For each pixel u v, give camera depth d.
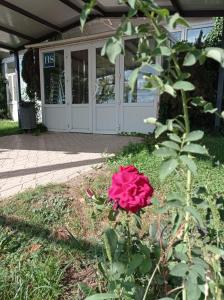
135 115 7.43
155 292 1.27
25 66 9.43
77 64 8.15
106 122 7.91
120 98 7.55
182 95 1.02
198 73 6.77
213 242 1.22
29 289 1.80
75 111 8.44
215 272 1.01
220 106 6.69
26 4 6.54
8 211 2.82
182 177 1.20
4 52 12.68
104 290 1.64
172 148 0.97
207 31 8.43
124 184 1.08
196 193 1.15
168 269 1.24
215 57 0.84
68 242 2.30
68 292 1.82
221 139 5.92
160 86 0.87
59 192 3.25
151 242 1.42
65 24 7.89
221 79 6.62
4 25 7.68
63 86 8.59
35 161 4.94
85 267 2.05
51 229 2.53
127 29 0.91
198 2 5.79
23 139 7.42
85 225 2.57
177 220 1.17
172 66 0.95
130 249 1.29
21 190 3.45
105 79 7.72
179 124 1.04
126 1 0.93
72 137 7.52
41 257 2.12
